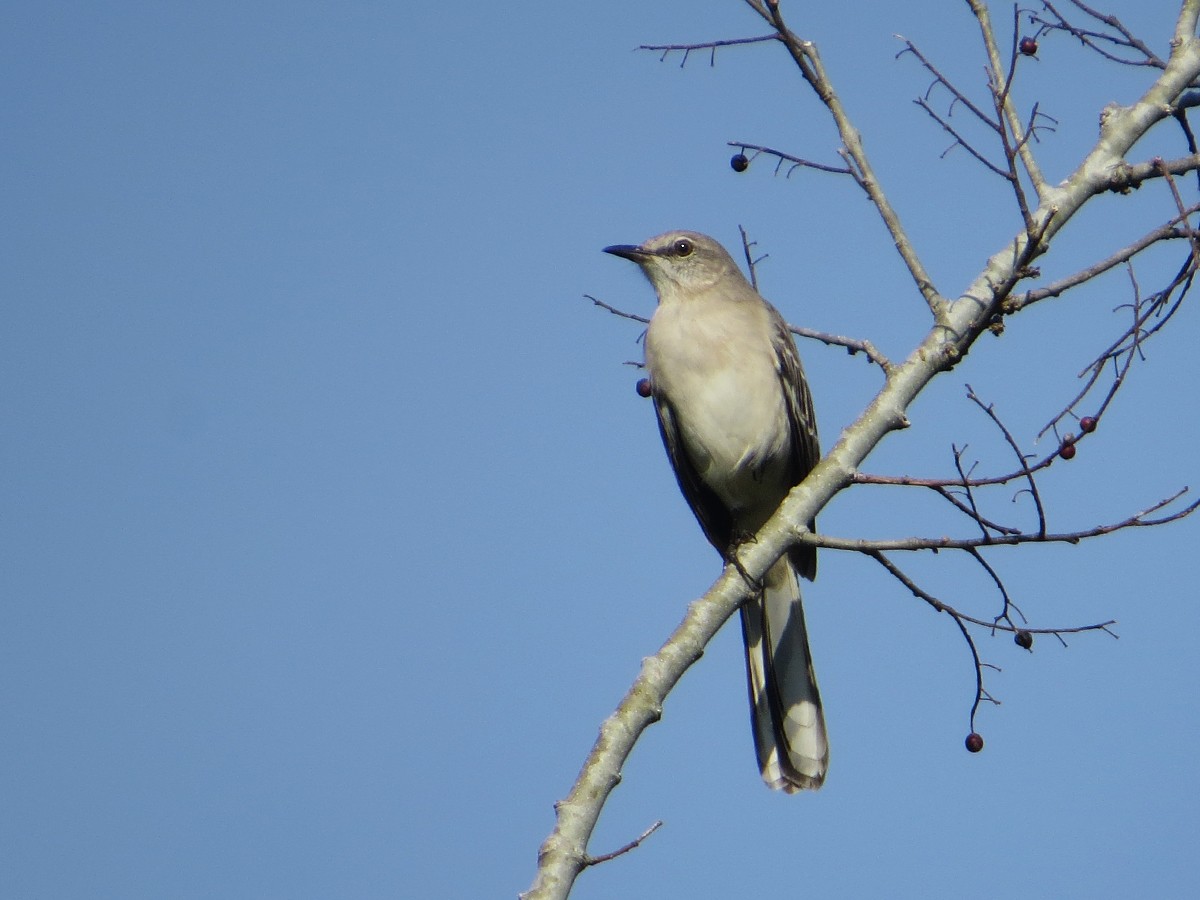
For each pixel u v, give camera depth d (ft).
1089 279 27.96
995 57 29.91
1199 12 31.40
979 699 29.32
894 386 28.96
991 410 25.94
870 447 28.68
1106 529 25.84
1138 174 29.37
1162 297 26.89
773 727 36.22
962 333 28.89
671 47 31.45
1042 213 29.12
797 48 30.42
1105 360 26.35
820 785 35.40
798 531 28.02
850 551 27.96
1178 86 30.35
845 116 30.71
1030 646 28.71
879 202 30.07
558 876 23.17
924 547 27.37
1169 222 27.68
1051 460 25.86
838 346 31.68
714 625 27.45
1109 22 30.83
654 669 26.45
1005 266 29.45
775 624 36.81
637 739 25.54
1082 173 29.63
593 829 24.04
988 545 26.63
